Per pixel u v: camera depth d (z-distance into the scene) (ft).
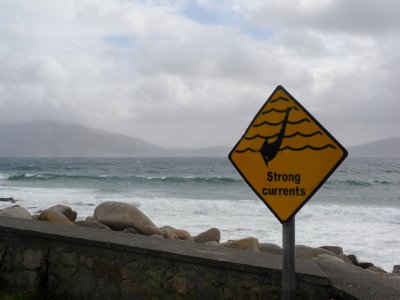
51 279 14.85
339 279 11.57
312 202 94.48
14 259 15.69
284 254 9.43
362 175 203.21
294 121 9.45
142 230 23.67
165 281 13.00
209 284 12.40
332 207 75.51
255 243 21.13
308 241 46.93
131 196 96.43
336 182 141.49
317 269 11.96
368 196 107.14
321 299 11.25
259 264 11.87
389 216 66.69
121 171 242.78
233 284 12.09
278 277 11.46
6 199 82.38
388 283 11.38
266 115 9.66
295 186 9.36
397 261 37.88
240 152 9.80
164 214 65.62
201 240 27.17
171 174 212.43
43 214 22.80
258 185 9.61
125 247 13.48
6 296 14.38
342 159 9.07
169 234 25.02
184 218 61.52
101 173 217.97
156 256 13.12
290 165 9.41
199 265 12.54
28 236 15.42
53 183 138.62
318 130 9.27
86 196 92.63
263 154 9.60
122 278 13.62
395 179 172.24
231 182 142.72
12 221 17.35
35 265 15.21
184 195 102.17
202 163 416.67
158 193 106.83
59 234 14.75
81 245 14.38
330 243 45.73
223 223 56.39
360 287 11.00
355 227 57.06
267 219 60.08
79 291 14.34
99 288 14.01
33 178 158.71
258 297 11.76
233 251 13.43
